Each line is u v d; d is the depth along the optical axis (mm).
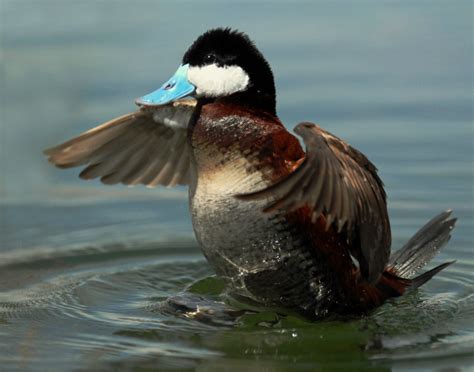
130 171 9234
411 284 9000
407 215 11430
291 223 7785
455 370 7406
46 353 7855
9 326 8508
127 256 10633
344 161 7258
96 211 12086
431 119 14039
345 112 14180
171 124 8789
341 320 8453
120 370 7504
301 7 19125
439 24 18266
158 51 16359
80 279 9875
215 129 7934
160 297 9359
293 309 8359
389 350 7859
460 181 12211
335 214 7051
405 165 12688
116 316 8758
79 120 13859
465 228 11078
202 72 8234
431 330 8305
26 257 10578
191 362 7691
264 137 7840
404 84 15297
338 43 17125
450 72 15750
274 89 8320
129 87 14867
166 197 12633
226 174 7824
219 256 8047
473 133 13539
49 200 12414
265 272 8008
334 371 7543
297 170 6836
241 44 8195
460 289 9469
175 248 10836
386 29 18000
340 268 8164
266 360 7762
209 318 8531
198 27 17469
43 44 16672
